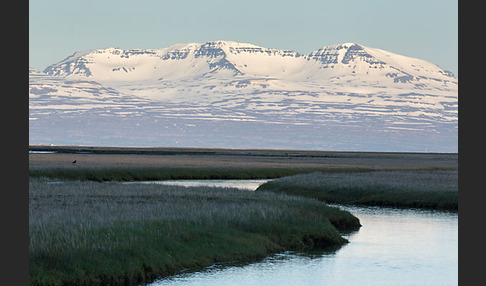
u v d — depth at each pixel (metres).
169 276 62.88
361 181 144.88
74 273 55.69
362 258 73.44
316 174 173.12
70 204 88.44
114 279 57.84
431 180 148.88
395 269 68.56
